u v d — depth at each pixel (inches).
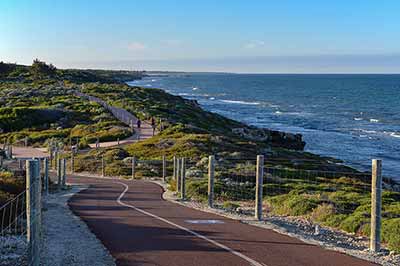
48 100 3580.2
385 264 392.2
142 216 624.1
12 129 2728.8
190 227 540.7
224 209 711.1
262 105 5551.2
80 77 6190.9
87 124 2738.7
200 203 792.9
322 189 943.7
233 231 518.6
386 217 619.2
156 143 1908.2
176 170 1047.6
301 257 403.9
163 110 3161.9
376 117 4215.1
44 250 420.5
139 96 4033.0
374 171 453.7
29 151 2124.8
